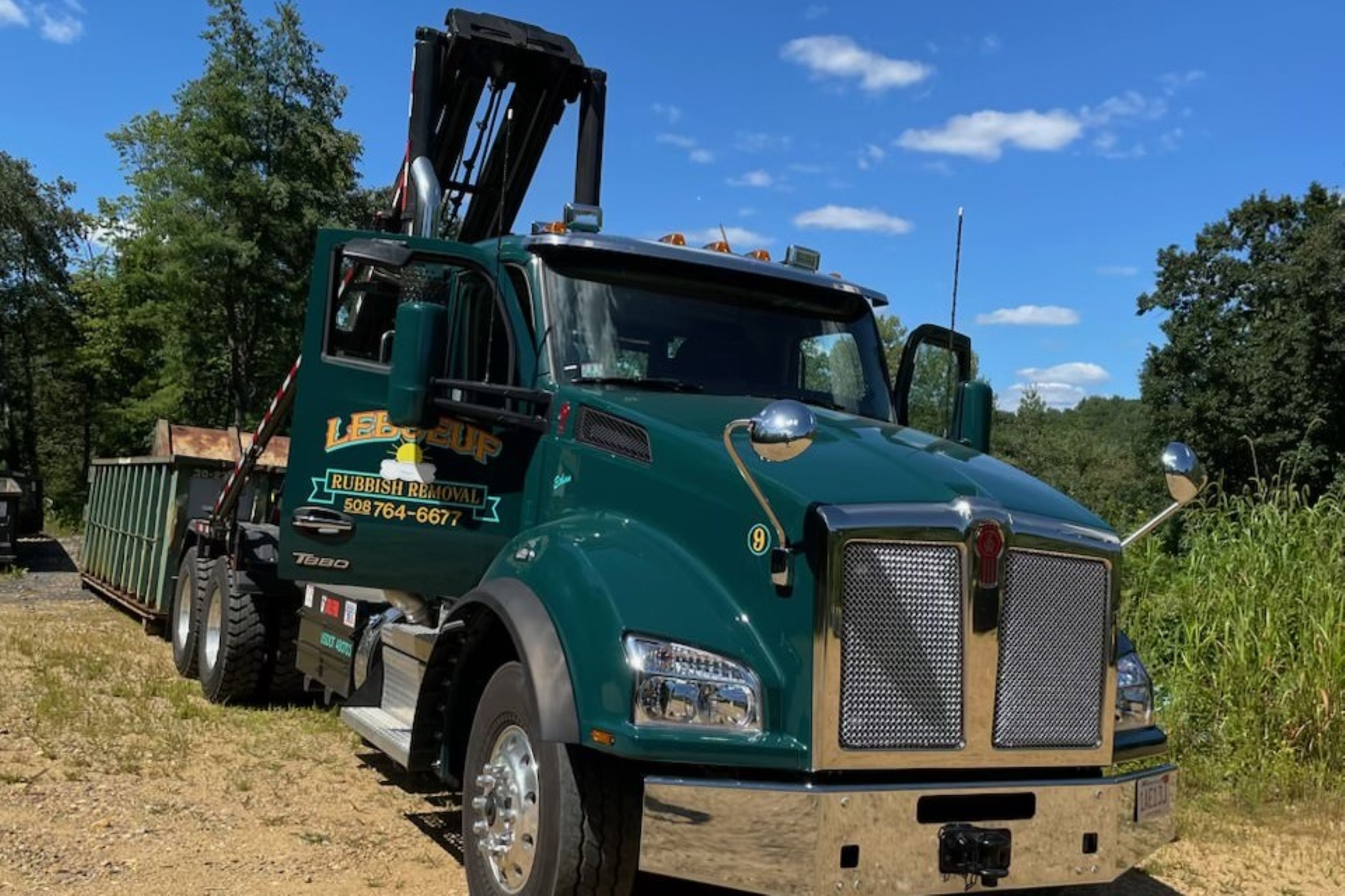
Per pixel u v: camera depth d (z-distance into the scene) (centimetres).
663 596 376
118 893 434
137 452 4584
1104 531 408
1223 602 808
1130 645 444
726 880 342
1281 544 834
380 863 488
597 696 358
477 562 494
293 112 3406
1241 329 3944
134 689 824
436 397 475
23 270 5125
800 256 580
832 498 366
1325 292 3538
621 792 375
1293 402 3591
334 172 3491
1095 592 402
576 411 466
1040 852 377
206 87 3278
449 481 494
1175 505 448
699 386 504
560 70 757
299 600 791
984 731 371
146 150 3609
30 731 663
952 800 367
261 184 3288
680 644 360
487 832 420
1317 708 725
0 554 1730
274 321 3497
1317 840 609
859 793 346
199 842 500
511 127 723
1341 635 739
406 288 540
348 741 706
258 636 781
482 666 463
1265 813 659
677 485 410
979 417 570
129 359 4241
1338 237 3581
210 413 3716
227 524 859
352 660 641
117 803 545
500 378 514
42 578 1719
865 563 360
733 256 545
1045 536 385
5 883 434
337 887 456
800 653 357
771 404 354
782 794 342
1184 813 640
